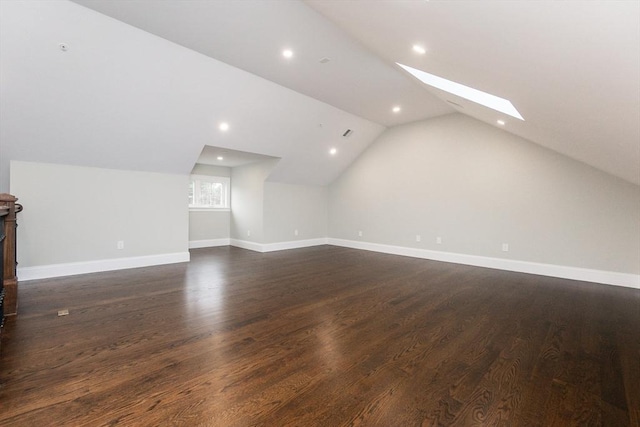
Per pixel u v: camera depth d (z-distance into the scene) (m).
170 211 5.05
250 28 2.72
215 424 1.38
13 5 2.37
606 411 1.50
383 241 6.43
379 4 1.66
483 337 2.35
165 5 2.43
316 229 7.39
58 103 3.24
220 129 4.49
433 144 5.61
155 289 3.55
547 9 1.01
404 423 1.40
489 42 1.53
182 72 3.41
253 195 6.61
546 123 2.77
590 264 4.12
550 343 2.25
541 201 4.50
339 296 3.36
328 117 5.18
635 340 2.32
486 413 1.48
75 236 4.18
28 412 1.44
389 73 3.65
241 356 2.01
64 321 2.56
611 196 3.98
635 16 0.82
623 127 1.92
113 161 4.31
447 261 5.43
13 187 3.72
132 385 1.67
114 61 3.05
